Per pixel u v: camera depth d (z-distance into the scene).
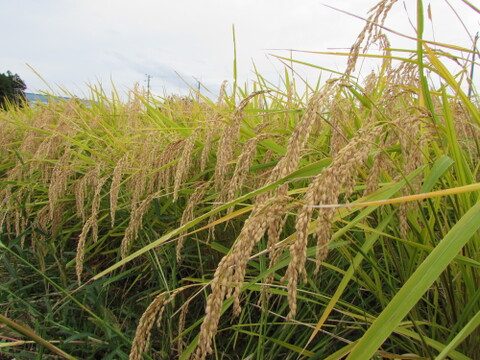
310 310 1.89
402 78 1.67
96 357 2.01
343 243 1.28
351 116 2.38
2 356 1.87
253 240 0.81
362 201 1.14
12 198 3.14
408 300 0.76
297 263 0.74
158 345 2.11
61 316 2.24
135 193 2.42
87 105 4.86
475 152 1.82
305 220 0.75
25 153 3.62
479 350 1.28
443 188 1.43
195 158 2.76
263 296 1.51
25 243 3.51
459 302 1.39
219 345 2.08
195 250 2.65
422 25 1.19
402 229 1.24
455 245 0.78
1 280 2.78
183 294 2.32
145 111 4.17
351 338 1.86
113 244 3.17
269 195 1.41
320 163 1.15
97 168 2.71
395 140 1.43
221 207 1.05
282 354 1.82
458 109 1.78
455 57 1.36
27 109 6.30
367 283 1.68
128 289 2.59
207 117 3.08
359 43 1.18
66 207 3.40
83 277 2.72
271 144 1.95
